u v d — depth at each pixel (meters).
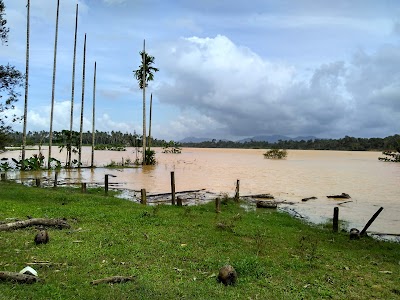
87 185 30.17
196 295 7.46
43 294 6.93
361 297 8.13
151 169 49.09
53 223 12.55
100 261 9.24
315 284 8.70
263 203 22.09
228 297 7.48
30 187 24.55
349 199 26.53
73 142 48.34
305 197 27.27
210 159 85.00
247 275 8.94
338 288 8.59
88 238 11.34
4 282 7.38
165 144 116.12
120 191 27.28
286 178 40.91
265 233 13.93
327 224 17.97
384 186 34.44
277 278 8.92
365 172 51.75
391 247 13.61
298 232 15.16
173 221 14.88
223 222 15.04
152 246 10.86
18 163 42.47
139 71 52.34
